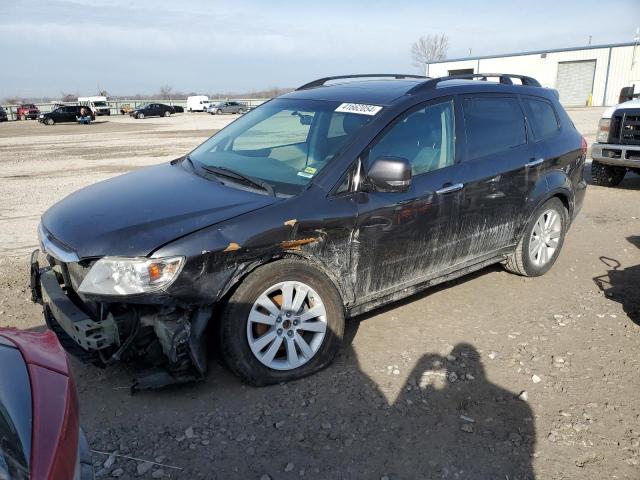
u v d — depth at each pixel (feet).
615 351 12.83
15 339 7.25
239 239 10.18
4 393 6.07
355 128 12.35
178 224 10.13
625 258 19.54
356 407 10.61
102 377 11.53
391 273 12.72
